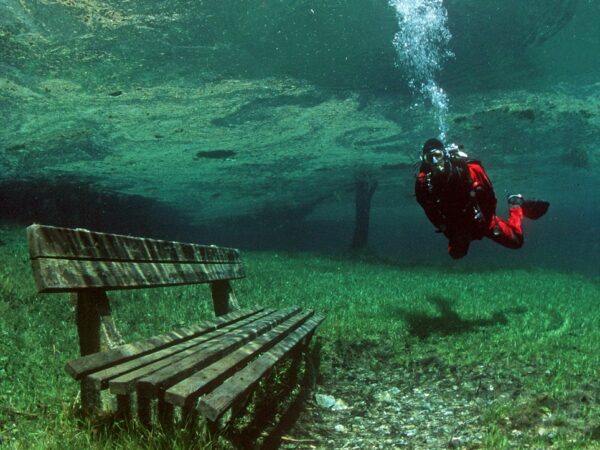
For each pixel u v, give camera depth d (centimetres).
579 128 2344
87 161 2544
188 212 4938
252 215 5428
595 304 1049
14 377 365
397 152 2673
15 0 1317
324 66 1602
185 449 245
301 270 1466
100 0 1336
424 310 825
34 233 258
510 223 555
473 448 331
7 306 573
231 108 1898
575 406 395
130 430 255
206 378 265
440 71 1652
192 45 1491
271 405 394
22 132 2042
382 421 405
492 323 755
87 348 305
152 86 1695
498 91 1820
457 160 501
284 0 1331
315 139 2350
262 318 494
